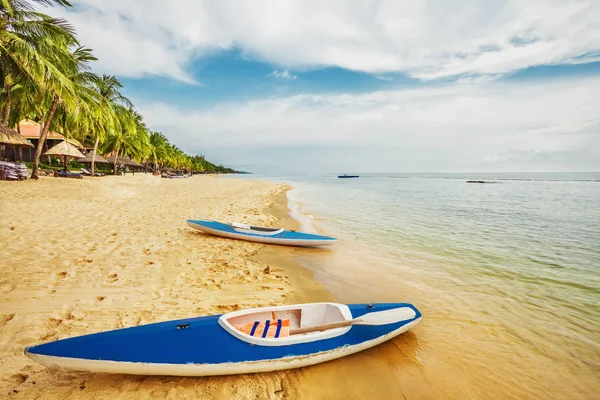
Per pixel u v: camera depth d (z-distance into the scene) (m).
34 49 14.21
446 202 24.67
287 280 6.74
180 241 8.92
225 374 3.44
